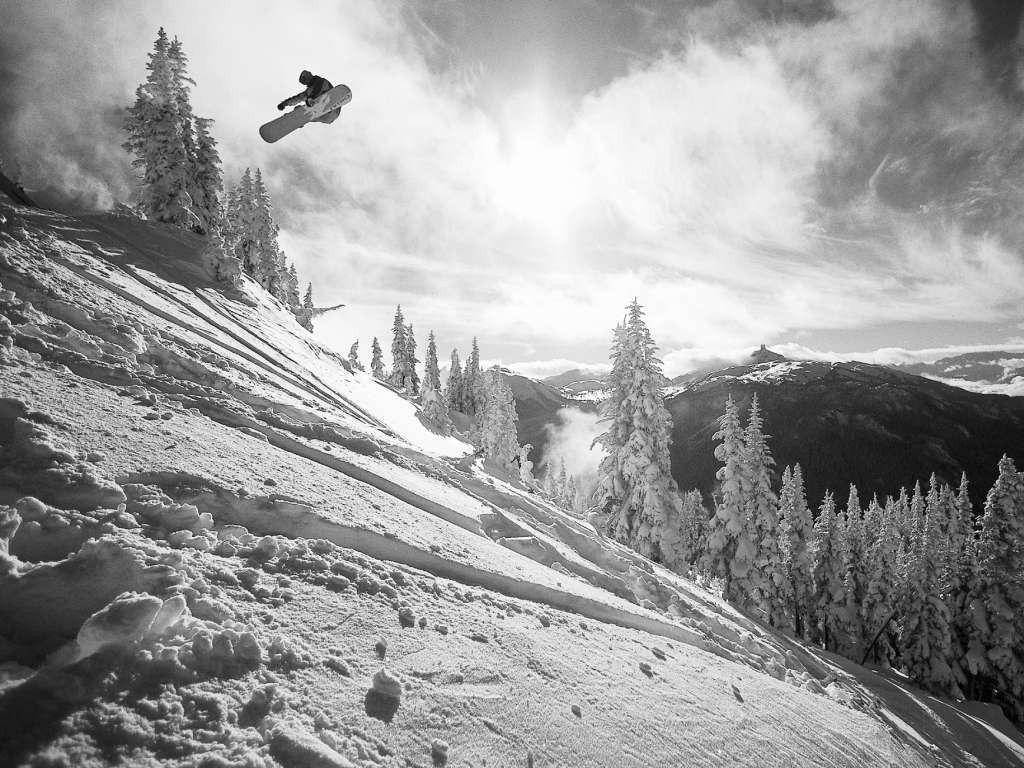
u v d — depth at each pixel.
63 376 6.50
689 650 7.73
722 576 29.31
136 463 4.97
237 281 29.34
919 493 50.75
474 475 16.36
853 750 6.52
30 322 7.62
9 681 2.44
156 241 28.22
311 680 3.17
